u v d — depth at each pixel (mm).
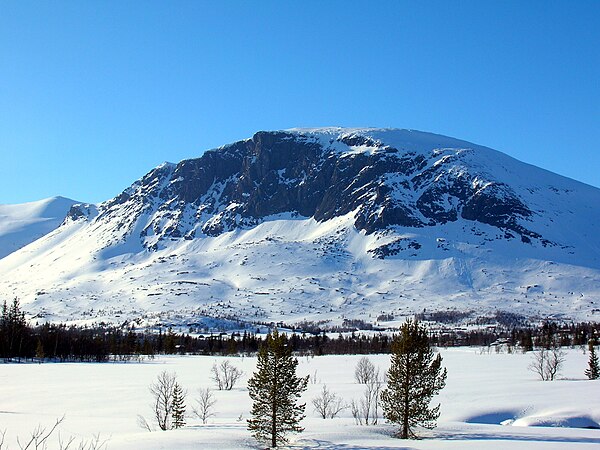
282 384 46562
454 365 139125
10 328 181000
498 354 185125
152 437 47469
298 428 47094
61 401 80562
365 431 53125
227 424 60688
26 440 46781
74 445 44125
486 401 75812
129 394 87625
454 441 48469
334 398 79125
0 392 91375
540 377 108250
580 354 169375
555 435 52844
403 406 51250
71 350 184250
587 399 76625
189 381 108875
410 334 51625
